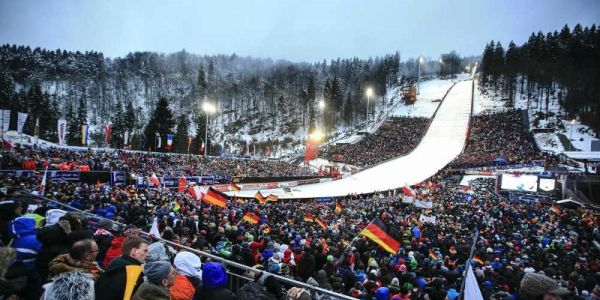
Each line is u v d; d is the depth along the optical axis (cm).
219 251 781
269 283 472
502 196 4216
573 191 3938
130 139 7612
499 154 6550
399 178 5681
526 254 1459
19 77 19675
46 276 432
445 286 820
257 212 1961
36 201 973
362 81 18575
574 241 1848
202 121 7425
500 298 491
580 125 8456
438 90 13662
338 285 738
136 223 1197
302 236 1386
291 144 12700
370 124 11088
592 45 12062
